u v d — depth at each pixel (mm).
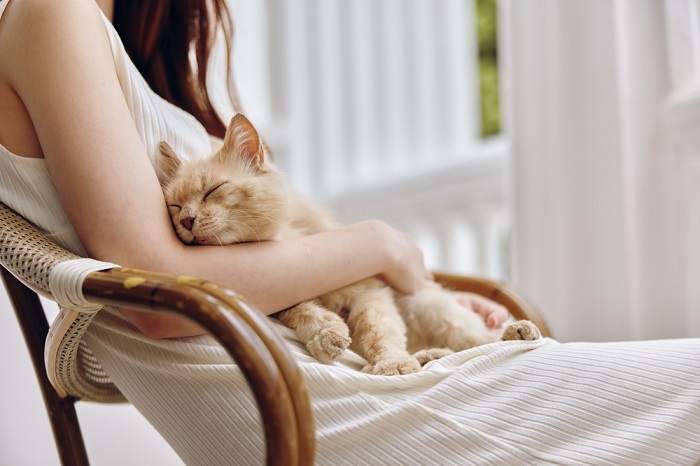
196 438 1022
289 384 782
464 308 1391
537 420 970
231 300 805
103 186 965
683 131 1902
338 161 3242
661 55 1955
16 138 1038
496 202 2668
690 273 1912
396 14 3049
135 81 1171
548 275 2260
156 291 826
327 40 3232
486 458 946
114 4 1388
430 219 2881
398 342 1228
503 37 2422
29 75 987
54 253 986
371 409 980
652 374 988
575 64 2172
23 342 1723
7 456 1663
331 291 1277
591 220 2141
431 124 2988
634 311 1977
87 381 1189
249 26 3416
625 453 929
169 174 1196
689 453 942
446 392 998
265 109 3396
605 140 2094
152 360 1045
